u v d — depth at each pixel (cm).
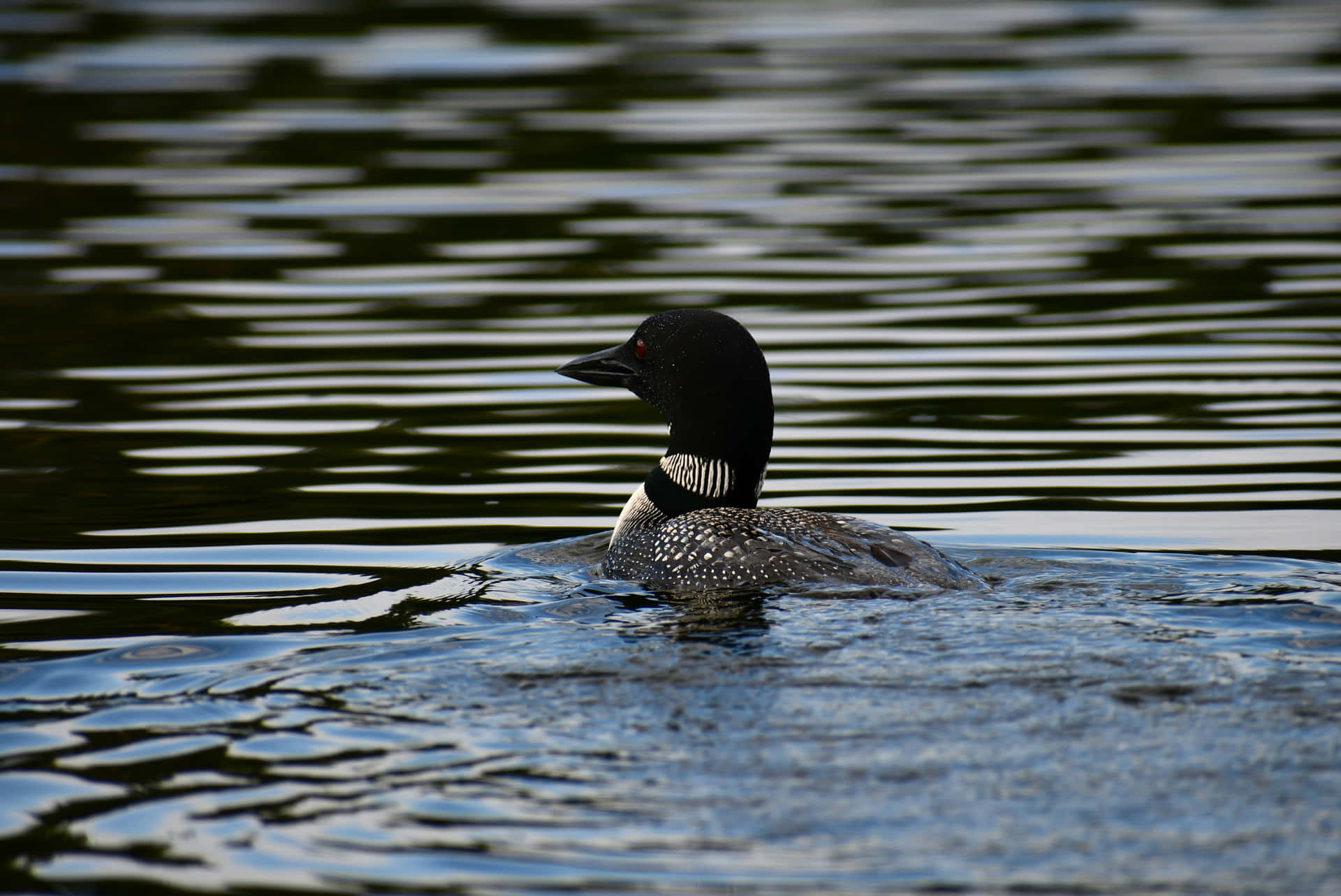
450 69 2791
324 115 2472
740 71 2759
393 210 1970
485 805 596
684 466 988
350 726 673
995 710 662
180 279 1708
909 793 592
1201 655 725
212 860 566
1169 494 1094
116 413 1307
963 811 578
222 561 973
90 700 716
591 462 1211
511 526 1062
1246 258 1730
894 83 2659
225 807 603
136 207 1989
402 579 933
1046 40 3042
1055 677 698
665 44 3000
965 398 1330
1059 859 543
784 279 1688
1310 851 545
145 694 723
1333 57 2803
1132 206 1947
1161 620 782
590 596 866
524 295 1642
